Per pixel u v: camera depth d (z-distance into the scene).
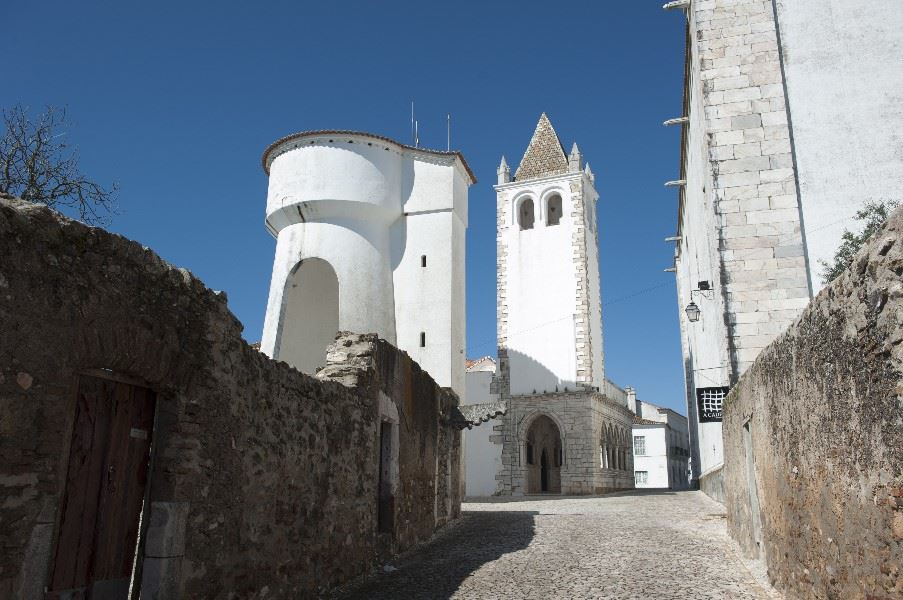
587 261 39.94
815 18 17.00
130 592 6.07
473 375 40.22
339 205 28.84
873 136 16.11
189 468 6.39
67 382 5.16
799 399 7.11
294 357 29.69
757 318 15.56
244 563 7.29
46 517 4.93
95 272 5.49
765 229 15.92
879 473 4.92
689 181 25.12
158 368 6.15
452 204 29.80
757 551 10.72
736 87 16.77
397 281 29.23
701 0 17.45
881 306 4.69
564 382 37.53
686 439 73.69
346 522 10.28
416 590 9.66
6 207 4.71
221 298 7.17
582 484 35.50
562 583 9.86
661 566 10.91
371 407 11.76
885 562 4.88
